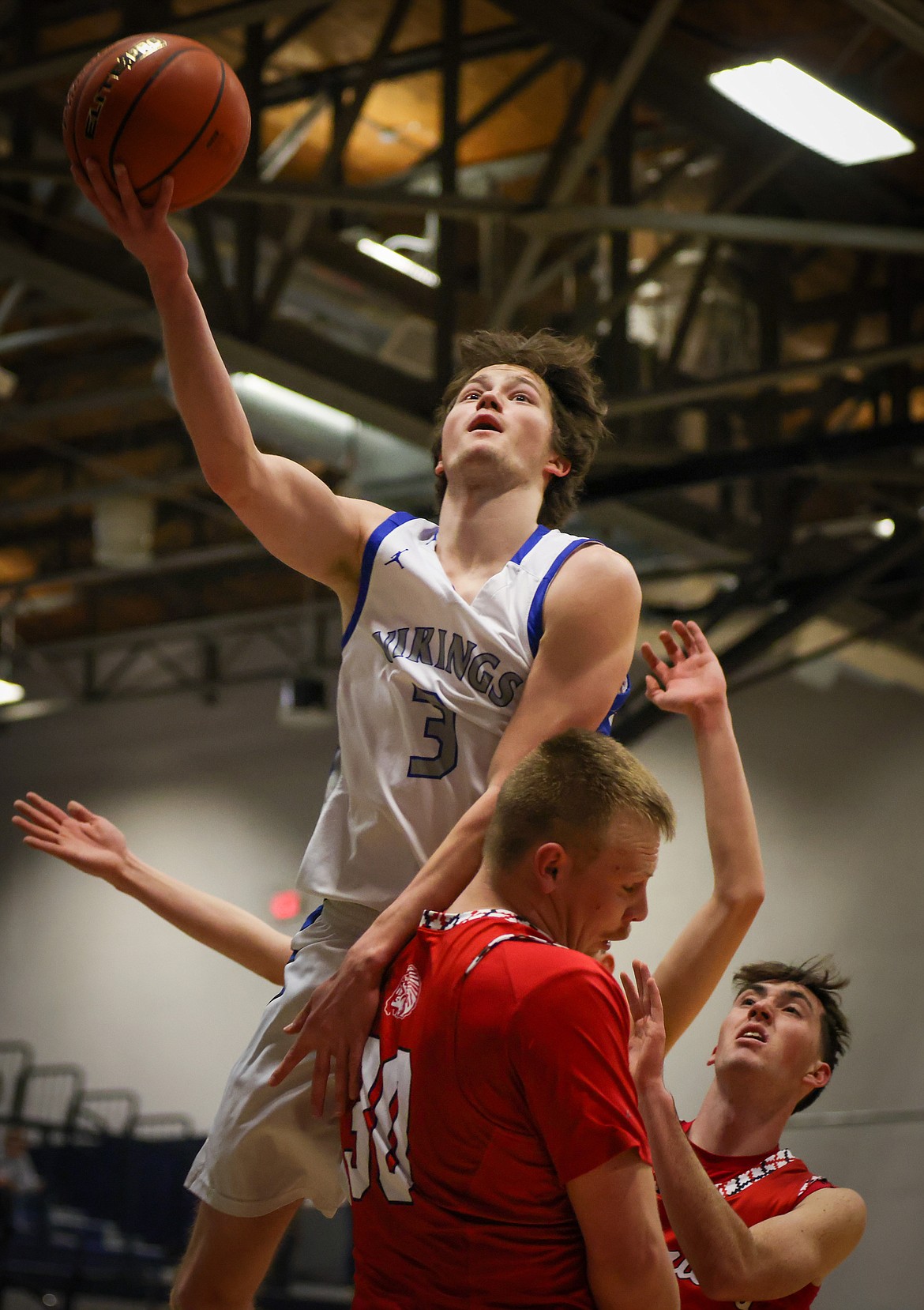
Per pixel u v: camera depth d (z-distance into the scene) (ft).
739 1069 11.39
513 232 38.29
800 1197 10.76
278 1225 8.27
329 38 34.63
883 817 53.11
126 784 68.80
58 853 9.52
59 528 58.29
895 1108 49.83
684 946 9.46
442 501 9.66
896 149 32.30
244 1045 61.77
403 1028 6.99
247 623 61.46
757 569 42.60
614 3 31.27
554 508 9.32
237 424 8.15
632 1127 6.52
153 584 61.46
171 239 7.95
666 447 36.88
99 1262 42.22
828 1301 48.55
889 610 46.19
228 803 65.62
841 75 32.63
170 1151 44.34
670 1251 10.68
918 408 44.68
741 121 33.83
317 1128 8.05
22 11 30.50
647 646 9.89
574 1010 6.57
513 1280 6.57
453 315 32.63
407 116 37.63
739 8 30.83
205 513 54.90
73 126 7.99
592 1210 6.44
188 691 66.13
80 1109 57.88
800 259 39.32
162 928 65.16
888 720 53.83
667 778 54.54
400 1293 6.81
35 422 49.70
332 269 34.14
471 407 8.98
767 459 35.40
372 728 8.32
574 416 9.33
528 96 35.86
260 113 31.32
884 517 44.21
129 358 45.14
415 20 33.50
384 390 32.60
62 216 29.43
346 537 8.76
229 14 25.64
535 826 7.15
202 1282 8.18
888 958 51.52
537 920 7.14
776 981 11.91
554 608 8.14
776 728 55.88
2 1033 67.72
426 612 8.33
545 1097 6.48
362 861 8.23
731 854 9.53
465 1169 6.64
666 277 38.29
